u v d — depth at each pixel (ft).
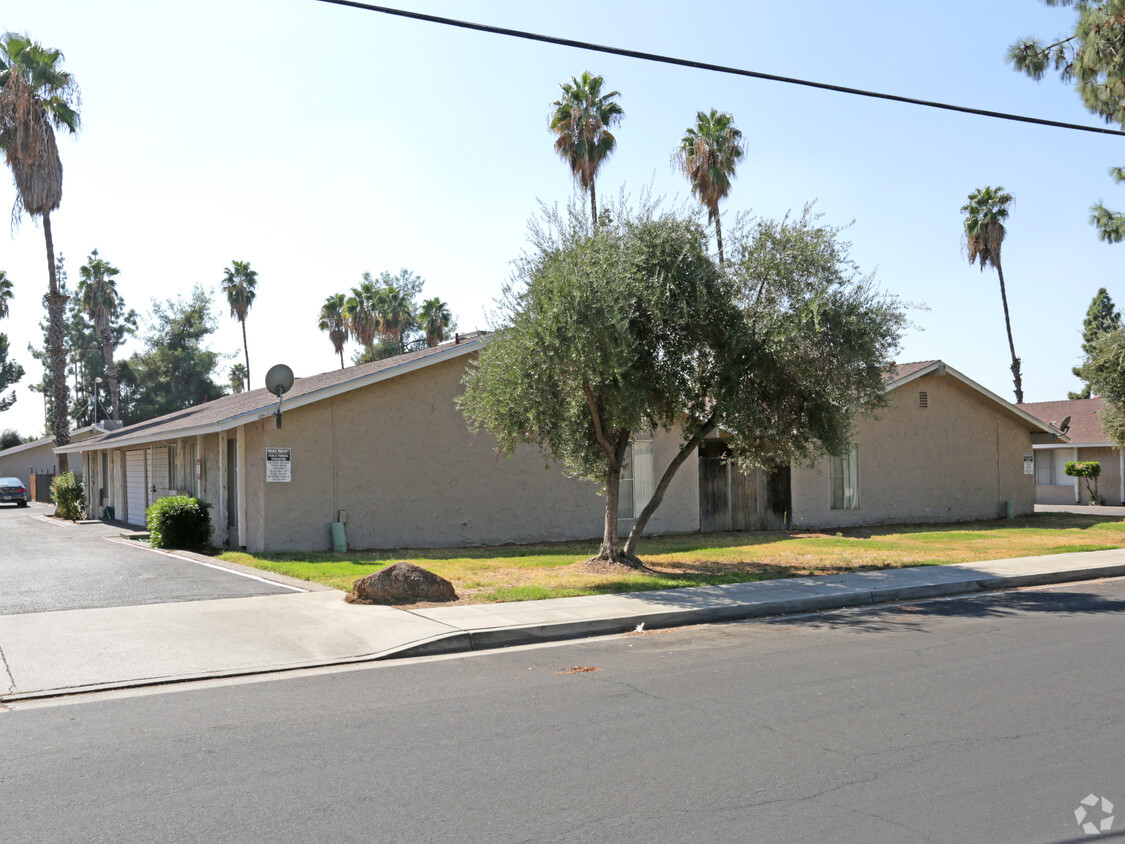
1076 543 62.95
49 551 59.57
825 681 24.66
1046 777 16.80
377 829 14.55
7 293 163.02
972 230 147.95
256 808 15.55
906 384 85.30
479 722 20.89
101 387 232.32
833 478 80.48
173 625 32.50
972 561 52.31
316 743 19.39
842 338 42.65
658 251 42.24
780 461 48.39
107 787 16.72
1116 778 16.75
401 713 21.84
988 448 91.09
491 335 46.70
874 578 44.83
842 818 14.87
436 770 17.44
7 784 16.93
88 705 23.11
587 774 17.11
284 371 55.31
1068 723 20.40
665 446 71.31
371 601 36.65
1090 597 41.55
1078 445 118.32
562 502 66.80
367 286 191.72
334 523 58.08
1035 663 26.84
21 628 31.94
